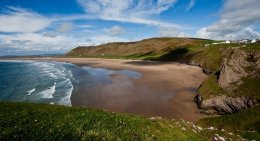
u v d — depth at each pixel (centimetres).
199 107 4212
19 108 1769
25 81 8144
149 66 11938
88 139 1187
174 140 1368
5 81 8219
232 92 3997
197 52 12525
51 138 1162
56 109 1788
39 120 1430
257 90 3766
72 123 1392
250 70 4294
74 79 8056
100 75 8869
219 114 3925
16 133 1189
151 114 3903
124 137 1259
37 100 5022
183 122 1952
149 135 1342
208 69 8494
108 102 4641
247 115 2866
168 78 7556
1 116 1474
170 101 4678
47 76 9500
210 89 4400
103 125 1399
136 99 4834
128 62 15575
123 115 1736
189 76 7944
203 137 1625
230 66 4503
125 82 6938
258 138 2266
